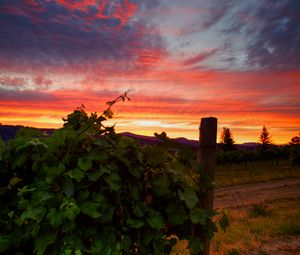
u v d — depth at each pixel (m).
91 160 2.69
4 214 2.46
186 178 3.10
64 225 2.41
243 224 10.02
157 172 2.98
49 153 2.55
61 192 2.45
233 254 6.95
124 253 2.81
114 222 2.72
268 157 64.75
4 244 2.37
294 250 7.45
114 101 2.78
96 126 2.78
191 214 3.00
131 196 2.79
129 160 2.88
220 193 22.25
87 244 2.62
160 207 3.00
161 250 2.90
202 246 3.09
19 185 2.57
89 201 2.53
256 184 28.47
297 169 47.62
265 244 7.86
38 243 2.34
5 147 2.60
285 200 18.47
